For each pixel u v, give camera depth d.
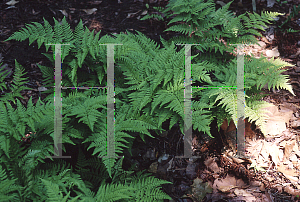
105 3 5.19
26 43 4.44
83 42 2.84
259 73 2.98
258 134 3.61
